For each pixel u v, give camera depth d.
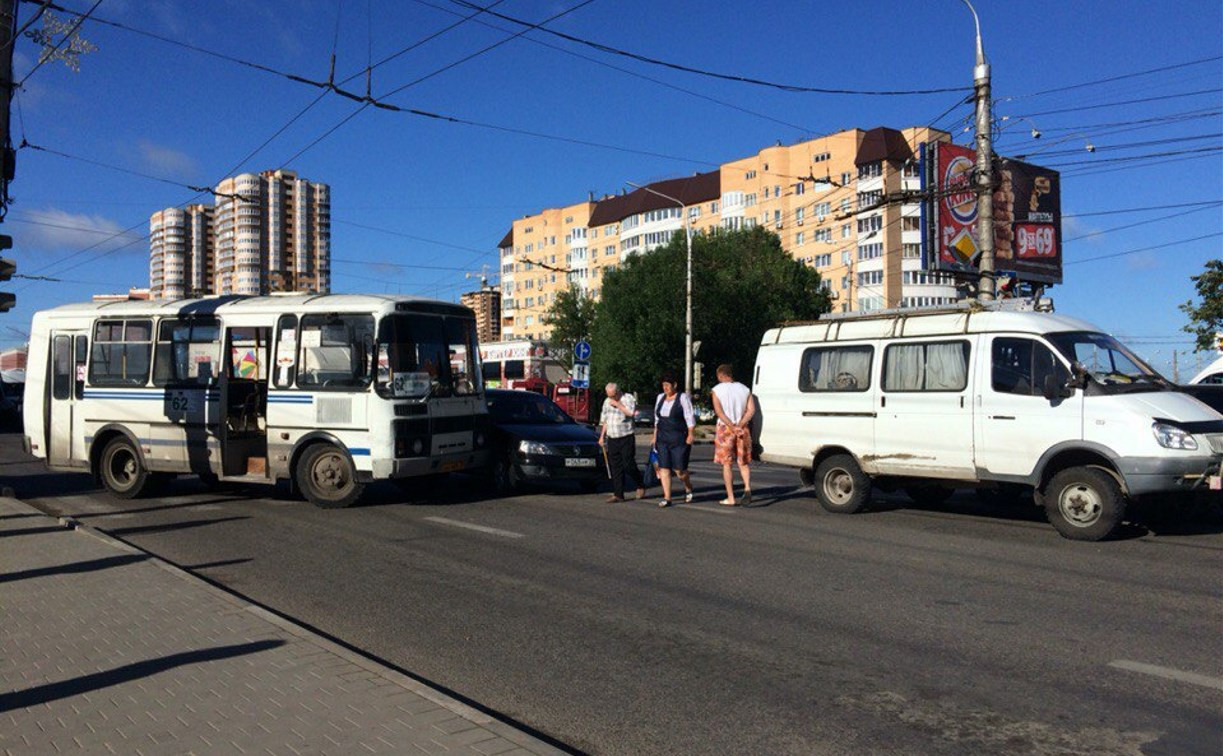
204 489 14.89
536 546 9.59
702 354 51.84
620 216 111.25
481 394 13.69
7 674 5.15
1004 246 31.88
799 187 83.38
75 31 13.66
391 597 7.45
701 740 4.49
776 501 13.34
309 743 4.14
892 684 5.27
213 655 5.48
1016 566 8.48
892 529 10.66
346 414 12.27
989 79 19.03
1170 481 9.33
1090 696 5.04
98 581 7.50
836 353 12.32
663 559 8.87
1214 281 28.78
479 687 5.30
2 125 12.30
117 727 4.35
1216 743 4.38
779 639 6.18
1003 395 10.52
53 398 14.38
